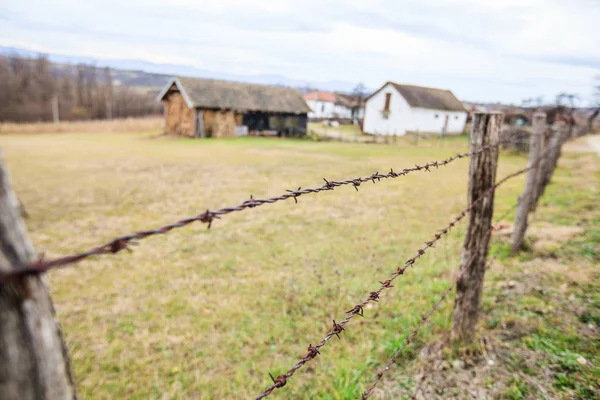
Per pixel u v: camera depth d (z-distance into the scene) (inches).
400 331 157.2
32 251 26.7
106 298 203.3
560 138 419.8
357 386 125.5
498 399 112.1
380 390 123.4
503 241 247.4
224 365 148.0
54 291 211.5
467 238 129.6
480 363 127.7
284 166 691.4
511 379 118.3
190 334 168.1
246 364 148.0
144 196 446.6
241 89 1376.7
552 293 167.2
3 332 24.5
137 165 684.7
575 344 129.7
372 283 208.1
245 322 176.7
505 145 1008.9
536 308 156.0
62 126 1630.2
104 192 465.7
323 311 183.0
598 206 317.7
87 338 167.2
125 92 3572.8
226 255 261.9
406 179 579.8
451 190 494.9
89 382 139.8
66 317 184.4
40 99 2856.8
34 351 26.2
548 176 381.1
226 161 751.1
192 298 201.2
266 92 1437.0
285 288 208.4
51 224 340.5
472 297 132.7
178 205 406.9
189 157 804.6
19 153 837.8
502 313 155.8
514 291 174.4
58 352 28.8
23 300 25.3
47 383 27.4
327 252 262.5
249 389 133.6
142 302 198.1
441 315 161.6
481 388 117.3
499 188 504.7
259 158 805.9
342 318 175.2
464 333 135.6
